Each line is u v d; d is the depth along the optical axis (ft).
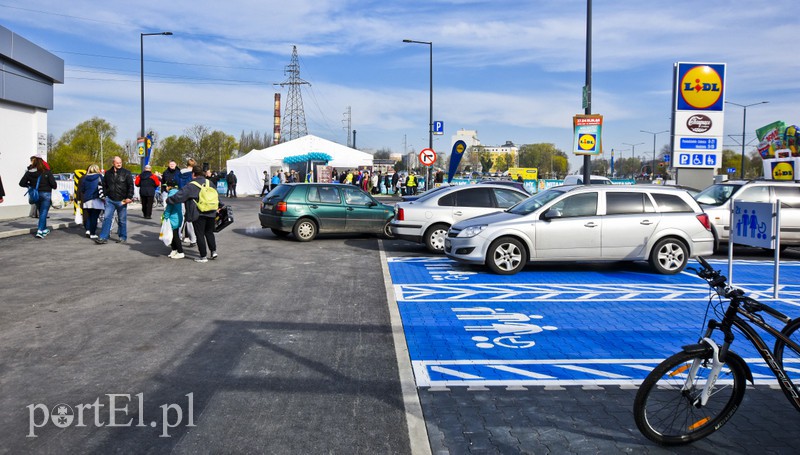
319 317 24.56
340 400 15.53
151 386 16.25
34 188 47.65
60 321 22.93
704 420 13.41
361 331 22.50
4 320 22.94
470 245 35.65
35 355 18.72
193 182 38.32
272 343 20.63
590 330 23.18
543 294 30.12
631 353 20.17
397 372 17.85
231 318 24.03
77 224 58.03
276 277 33.86
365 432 13.61
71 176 114.21
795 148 56.49
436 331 22.88
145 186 67.21
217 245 47.91
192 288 30.01
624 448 13.06
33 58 62.69
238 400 15.38
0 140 60.90
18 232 49.06
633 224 35.35
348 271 36.55
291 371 17.74
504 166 397.19
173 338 20.94
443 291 30.81
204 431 13.50
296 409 14.87
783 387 13.53
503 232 35.14
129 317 23.80
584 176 56.85
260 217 54.19
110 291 28.76
